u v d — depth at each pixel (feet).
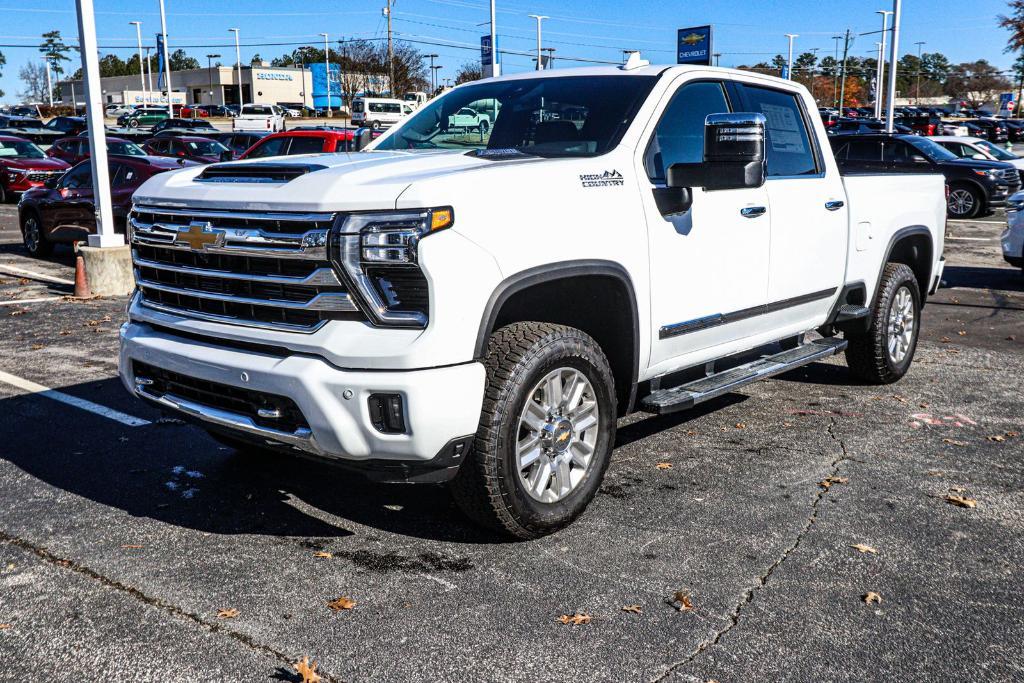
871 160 69.05
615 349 14.64
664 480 16.11
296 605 11.62
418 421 11.43
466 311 11.61
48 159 82.48
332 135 52.90
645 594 11.96
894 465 17.01
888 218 21.29
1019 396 22.00
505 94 16.53
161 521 14.23
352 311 11.63
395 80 229.04
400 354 11.30
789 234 17.67
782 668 10.32
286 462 16.96
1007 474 16.60
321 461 12.55
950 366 25.16
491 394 12.25
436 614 11.41
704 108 16.30
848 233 19.77
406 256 11.30
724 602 11.78
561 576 12.46
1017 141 187.21
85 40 34.91
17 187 78.95
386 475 12.16
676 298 15.05
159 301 13.84
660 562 12.89
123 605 11.59
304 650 10.59
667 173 14.33
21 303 33.96
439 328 11.40
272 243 11.93
